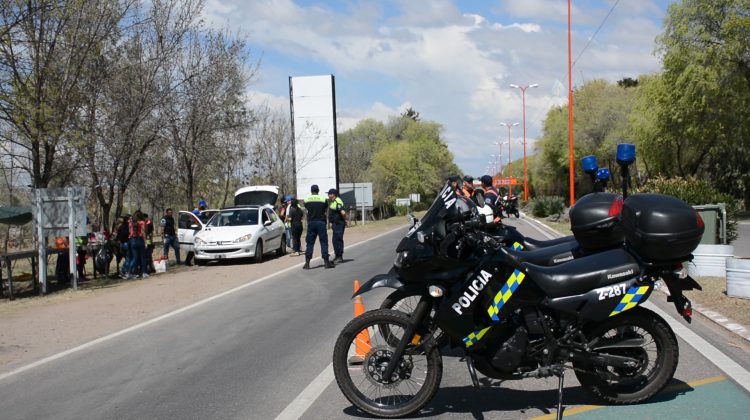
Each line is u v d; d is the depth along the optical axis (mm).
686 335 7785
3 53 15734
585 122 56625
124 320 10805
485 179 11055
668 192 17969
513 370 5258
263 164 38812
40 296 14594
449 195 5242
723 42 33875
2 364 8023
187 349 8336
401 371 5441
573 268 5332
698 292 10453
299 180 29656
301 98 29422
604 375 5480
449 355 7512
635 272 5316
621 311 5266
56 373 7418
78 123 17828
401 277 5367
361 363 6504
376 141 100062
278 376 6844
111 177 19938
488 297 5168
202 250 19875
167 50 21484
